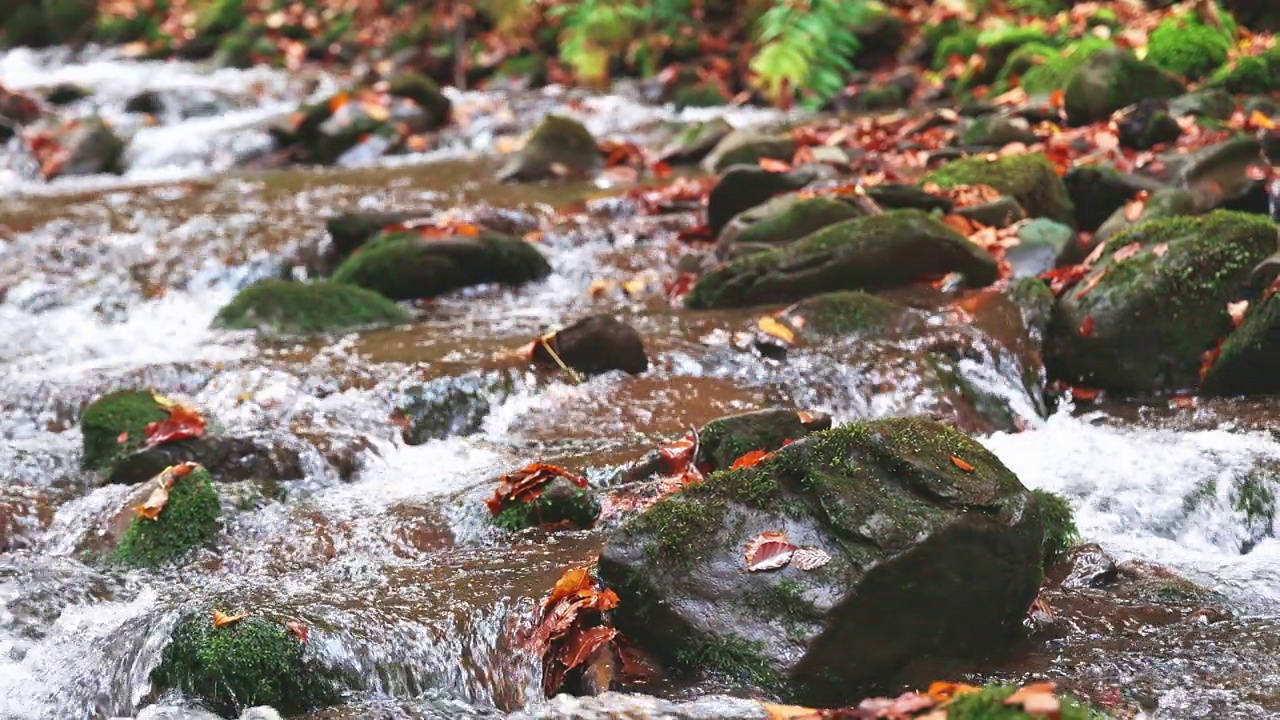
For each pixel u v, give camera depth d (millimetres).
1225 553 4355
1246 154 6012
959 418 4922
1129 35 9047
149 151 8922
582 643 3791
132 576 4238
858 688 3746
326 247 6301
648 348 5230
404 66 12070
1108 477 4547
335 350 5270
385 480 4652
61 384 5059
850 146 7617
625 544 3854
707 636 3762
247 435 4672
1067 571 4125
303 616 3859
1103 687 3725
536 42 12375
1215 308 5133
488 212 6570
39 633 4031
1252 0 9297
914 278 5535
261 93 10961
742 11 11609
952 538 3754
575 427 4859
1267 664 3777
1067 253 5672
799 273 5543
